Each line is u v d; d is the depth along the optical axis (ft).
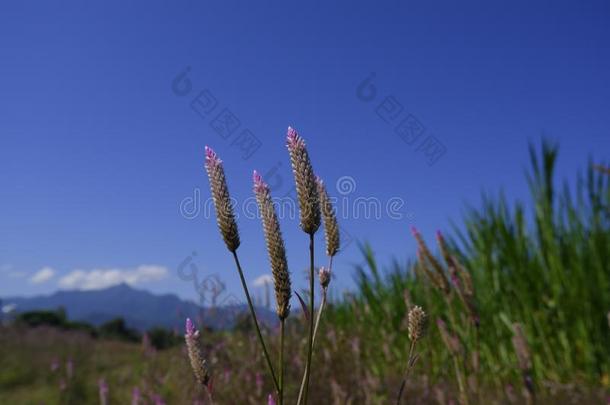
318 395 4.47
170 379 6.28
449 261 3.03
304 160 1.38
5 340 13.50
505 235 5.55
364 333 5.86
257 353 5.10
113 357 11.41
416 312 1.68
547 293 5.39
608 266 5.08
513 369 4.85
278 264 1.33
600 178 5.16
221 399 4.74
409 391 4.52
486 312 5.50
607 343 4.83
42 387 9.18
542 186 5.55
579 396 4.24
